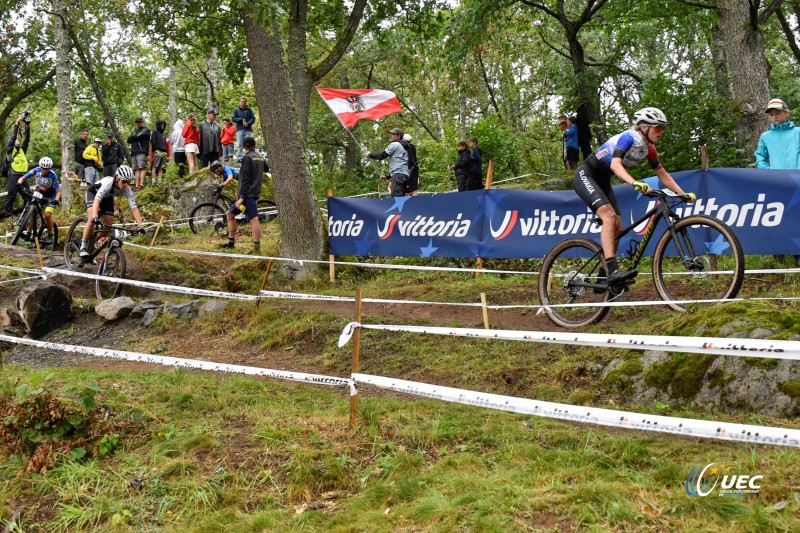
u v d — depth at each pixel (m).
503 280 8.38
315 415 4.41
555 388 4.80
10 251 10.62
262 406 4.67
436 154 18.62
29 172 12.29
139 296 9.23
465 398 3.53
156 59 26.84
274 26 9.42
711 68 24.70
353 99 11.78
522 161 18.12
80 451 3.94
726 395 4.00
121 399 4.73
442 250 8.44
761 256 6.95
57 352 7.55
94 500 3.50
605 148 5.52
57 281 9.46
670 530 2.67
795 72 26.92
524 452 3.62
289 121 9.43
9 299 8.43
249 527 3.18
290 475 3.63
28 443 4.04
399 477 3.54
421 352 6.02
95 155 15.01
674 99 10.48
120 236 9.17
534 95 23.58
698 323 4.55
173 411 4.60
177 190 13.64
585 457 3.46
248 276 9.46
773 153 6.63
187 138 14.88
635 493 2.97
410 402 4.67
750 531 2.57
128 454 4.00
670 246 5.57
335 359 6.28
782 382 3.85
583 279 5.74
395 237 8.77
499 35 18.23
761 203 6.23
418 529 2.95
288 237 9.41
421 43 14.47
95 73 20.89
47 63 22.33
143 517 3.37
